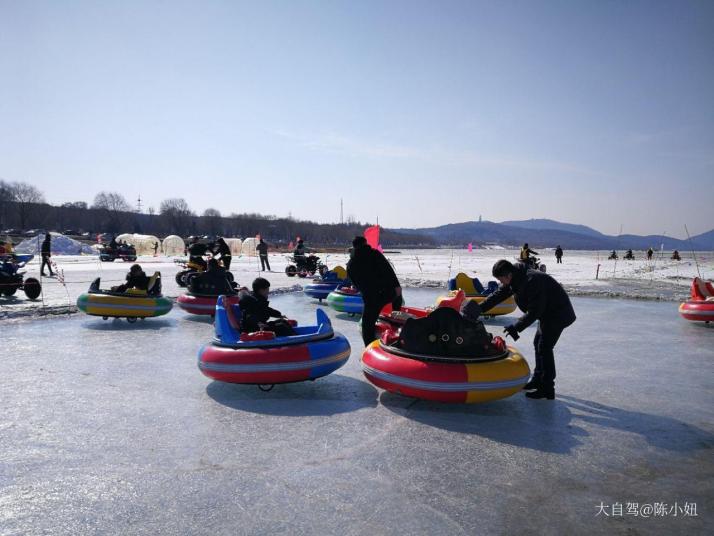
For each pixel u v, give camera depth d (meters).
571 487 3.90
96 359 7.77
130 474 4.04
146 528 3.30
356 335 9.91
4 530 3.27
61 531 3.26
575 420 5.36
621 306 14.70
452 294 9.92
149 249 52.81
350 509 3.54
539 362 6.12
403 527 3.33
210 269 12.09
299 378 6.11
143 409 5.55
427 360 5.59
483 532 3.28
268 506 3.58
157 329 10.39
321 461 4.30
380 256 7.45
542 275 5.91
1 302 13.84
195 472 4.09
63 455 4.38
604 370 7.43
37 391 6.14
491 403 5.88
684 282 23.06
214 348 6.21
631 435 4.95
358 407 5.70
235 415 5.40
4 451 4.45
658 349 8.88
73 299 14.50
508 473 4.12
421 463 4.29
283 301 15.18
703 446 4.70
